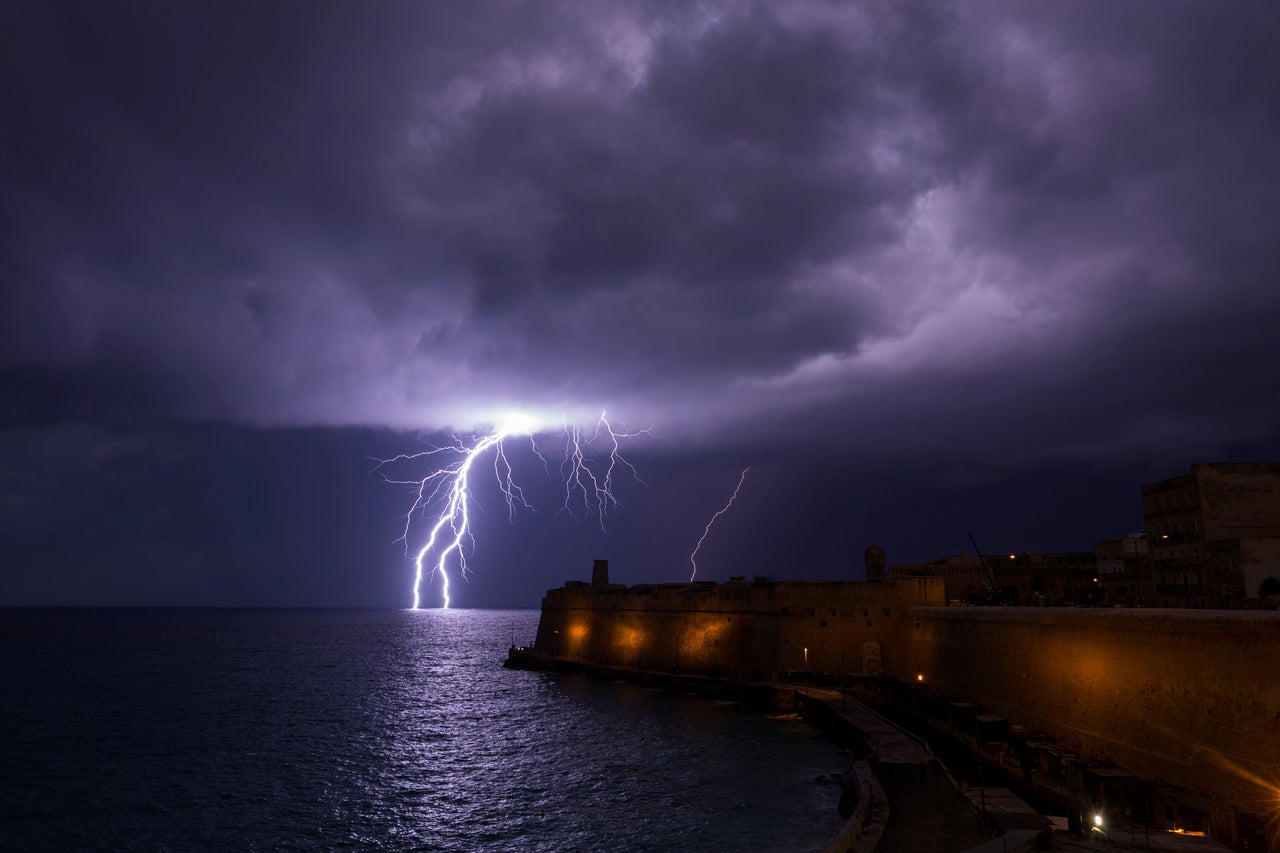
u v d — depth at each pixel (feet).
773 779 155.43
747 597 272.10
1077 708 134.21
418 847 125.39
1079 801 111.34
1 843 129.80
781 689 235.40
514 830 131.85
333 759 189.16
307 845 127.03
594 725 222.69
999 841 84.84
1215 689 102.01
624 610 335.47
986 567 284.61
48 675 378.94
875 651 244.83
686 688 276.62
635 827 129.49
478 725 233.55
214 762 187.01
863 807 108.37
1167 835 88.07
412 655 510.17
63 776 174.09
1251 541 179.01
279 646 591.78
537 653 389.19
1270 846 86.43
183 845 128.06
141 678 369.91
